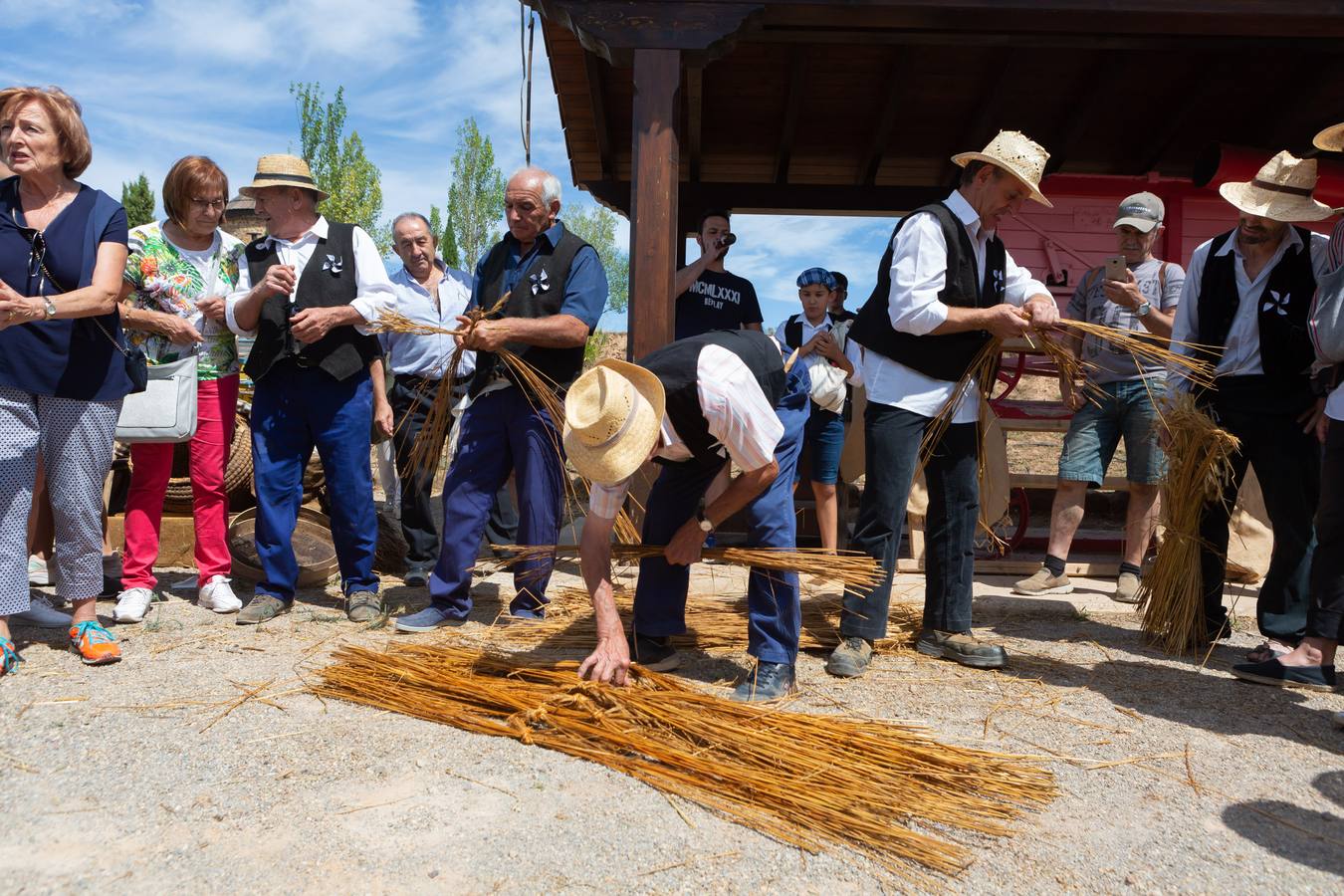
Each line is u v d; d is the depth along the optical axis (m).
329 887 1.96
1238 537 5.42
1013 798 2.53
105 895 1.91
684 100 6.88
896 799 2.41
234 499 5.75
